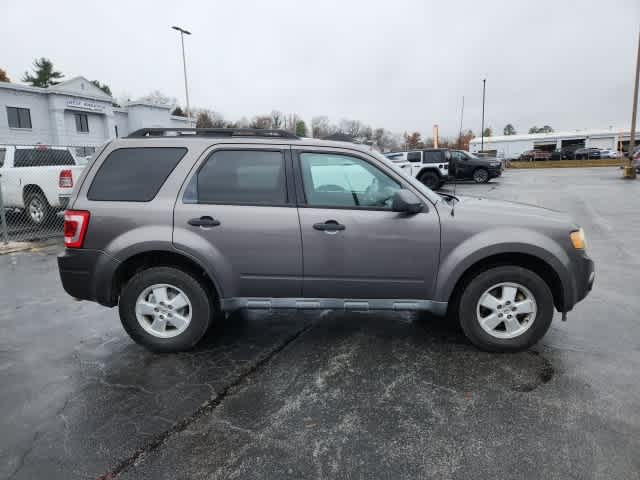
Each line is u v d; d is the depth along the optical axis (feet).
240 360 11.34
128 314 11.59
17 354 11.95
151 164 11.52
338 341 12.43
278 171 11.37
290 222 11.10
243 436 8.19
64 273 11.45
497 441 7.93
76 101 109.19
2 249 25.72
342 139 12.90
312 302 11.52
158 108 133.39
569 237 11.06
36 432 8.40
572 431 8.18
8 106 98.58
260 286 11.42
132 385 10.16
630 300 15.72
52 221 31.37
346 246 11.11
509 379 10.15
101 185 11.51
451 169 64.54
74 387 10.12
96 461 7.55
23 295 17.34
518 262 11.68
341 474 7.16
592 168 116.57
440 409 8.97
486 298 11.33
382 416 8.76
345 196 11.31
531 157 175.63
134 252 11.13
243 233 11.14
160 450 7.82
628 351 11.59
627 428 8.24
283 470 7.28
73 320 14.58
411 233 11.03
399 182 11.34
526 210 11.68
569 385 9.84
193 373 10.68
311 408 9.08
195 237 11.13
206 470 7.30
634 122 72.43
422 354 11.51
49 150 34.24
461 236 11.00
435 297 11.28
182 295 11.57
